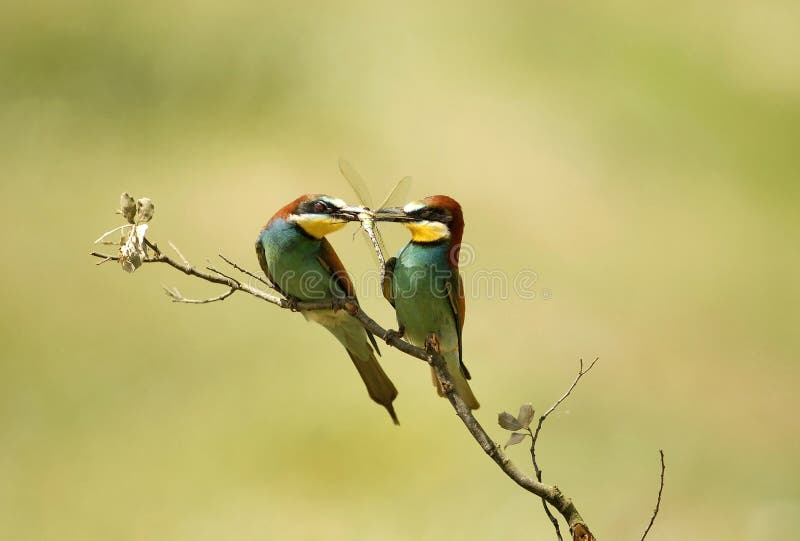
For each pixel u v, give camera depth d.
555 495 5.01
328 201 7.68
